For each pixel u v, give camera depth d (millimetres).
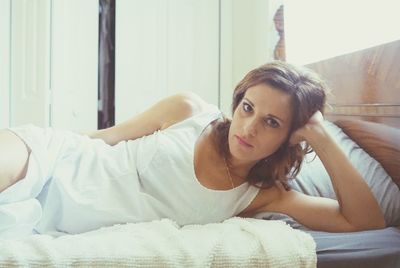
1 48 2232
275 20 2082
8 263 637
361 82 1190
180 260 711
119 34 2375
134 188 970
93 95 2365
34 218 884
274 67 922
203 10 2471
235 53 2494
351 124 1239
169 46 2449
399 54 1020
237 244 775
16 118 2270
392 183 1012
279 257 754
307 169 1147
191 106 1163
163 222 860
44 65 2238
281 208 1026
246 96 924
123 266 685
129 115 2420
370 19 1360
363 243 812
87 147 1046
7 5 2223
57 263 655
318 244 808
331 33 1617
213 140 1040
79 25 2316
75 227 945
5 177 850
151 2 2416
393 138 1038
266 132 905
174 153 1000
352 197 946
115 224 940
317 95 945
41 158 909
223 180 1009
